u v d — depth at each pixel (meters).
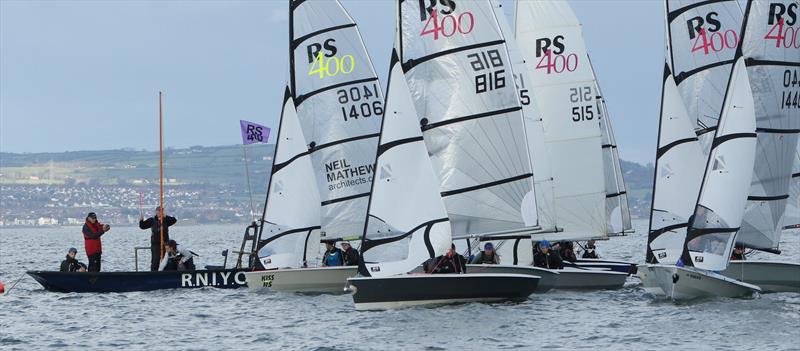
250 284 109.25
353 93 115.06
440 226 91.56
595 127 127.25
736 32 113.19
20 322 94.00
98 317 96.12
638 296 104.75
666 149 104.69
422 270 93.81
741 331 81.81
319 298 104.44
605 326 85.25
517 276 92.81
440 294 91.31
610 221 136.38
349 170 114.56
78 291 113.38
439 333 81.88
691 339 79.25
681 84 113.06
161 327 89.94
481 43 99.19
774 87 103.44
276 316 93.94
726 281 96.31
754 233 102.94
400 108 91.62
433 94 98.75
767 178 103.00
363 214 114.75
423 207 91.38
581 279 109.81
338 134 114.31
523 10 127.75
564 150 126.50
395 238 90.94
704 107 112.75
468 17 99.00
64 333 87.81
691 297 96.12
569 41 127.06
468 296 92.44
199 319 93.69
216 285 113.62
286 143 110.38
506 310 92.06
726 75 112.75
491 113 99.19
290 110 110.94
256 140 119.06
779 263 103.88
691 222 95.50
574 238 126.00
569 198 126.19
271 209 109.50
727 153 95.38
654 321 87.25
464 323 85.56
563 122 126.62
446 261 91.88
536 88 126.81
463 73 98.81
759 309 91.94
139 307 101.56
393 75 91.81
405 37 99.06
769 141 103.06
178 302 104.19
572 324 86.19
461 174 98.62
